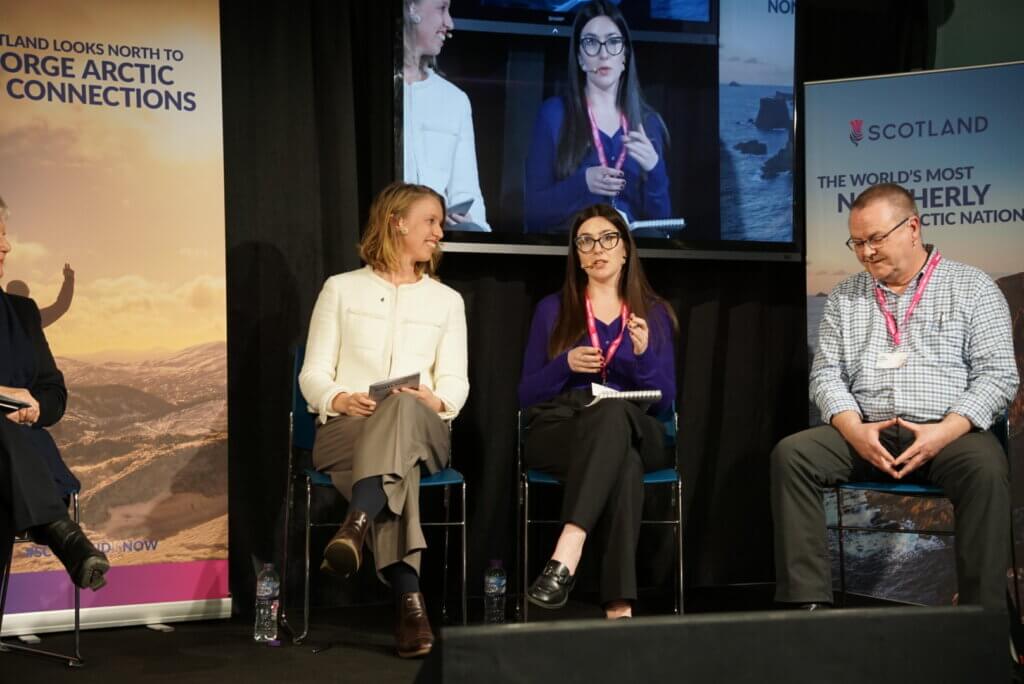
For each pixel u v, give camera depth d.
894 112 3.76
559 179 3.83
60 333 3.29
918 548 3.73
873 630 1.79
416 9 3.69
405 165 3.69
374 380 3.30
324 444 3.13
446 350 3.37
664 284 4.05
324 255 3.70
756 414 4.12
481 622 3.53
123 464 3.34
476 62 3.75
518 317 3.90
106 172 3.35
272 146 3.64
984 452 2.98
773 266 4.15
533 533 3.91
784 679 1.77
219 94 3.46
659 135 3.92
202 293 3.43
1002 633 1.82
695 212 3.95
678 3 3.93
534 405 3.35
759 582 4.14
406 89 3.69
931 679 1.80
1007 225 3.68
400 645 2.98
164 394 3.39
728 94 3.98
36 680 2.78
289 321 3.66
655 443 3.15
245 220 3.62
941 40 4.22
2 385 2.96
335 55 3.68
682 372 4.05
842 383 3.33
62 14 3.32
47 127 3.30
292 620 3.48
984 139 3.70
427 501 3.83
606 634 1.73
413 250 3.36
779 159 4.02
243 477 3.61
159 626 3.38
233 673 2.84
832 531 3.82
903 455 3.05
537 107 3.81
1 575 2.77
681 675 1.75
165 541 3.38
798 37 4.04
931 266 3.31
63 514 2.75
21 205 3.27
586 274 3.44
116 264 3.35
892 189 3.29
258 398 3.63
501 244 3.77
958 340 3.24
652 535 4.04
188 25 3.43
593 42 3.86
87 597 3.30
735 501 4.11
